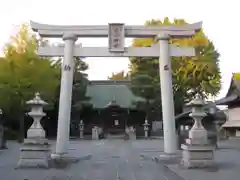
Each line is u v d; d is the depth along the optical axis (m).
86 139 47.97
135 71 51.91
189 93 51.19
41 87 40.69
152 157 21.16
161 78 20.55
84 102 52.47
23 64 39.97
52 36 20.95
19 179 12.94
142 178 13.41
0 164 17.62
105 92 59.09
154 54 20.88
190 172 14.95
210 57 49.28
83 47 20.67
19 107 41.16
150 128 53.56
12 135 44.12
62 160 18.98
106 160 20.34
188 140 16.84
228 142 39.19
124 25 20.66
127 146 33.19
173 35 20.81
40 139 16.39
